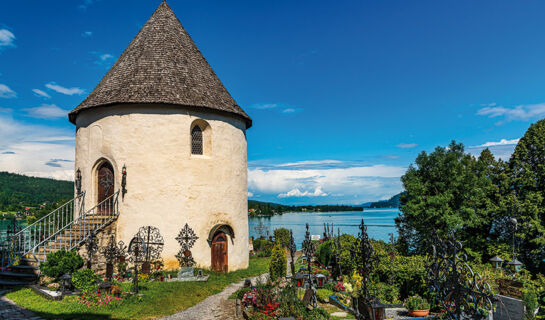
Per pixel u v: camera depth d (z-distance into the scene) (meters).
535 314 11.99
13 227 18.95
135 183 18.91
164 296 14.02
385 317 12.59
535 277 22.81
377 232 63.00
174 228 19.00
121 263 17.11
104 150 19.47
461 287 8.52
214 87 21.69
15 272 15.74
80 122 20.89
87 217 19.17
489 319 11.75
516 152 26.30
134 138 19.02
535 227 22.88
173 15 23.44
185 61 21.39
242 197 22.27
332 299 14.46
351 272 16.72
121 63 21.25
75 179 20.89
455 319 8.70
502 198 25.25
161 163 19.12
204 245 19.67
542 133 25.20
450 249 8.90
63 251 14.90
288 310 12.02
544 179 24.47
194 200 19.59
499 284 13.33
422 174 26.50
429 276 9.66
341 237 23.09
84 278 13.88
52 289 14.00
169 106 19.41
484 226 26.72
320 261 23.14
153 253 18.45
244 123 23.20
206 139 20.72
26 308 12.03
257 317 11.63
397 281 15.22
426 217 24.53
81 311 11.87
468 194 24.56
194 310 13.12
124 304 12.82
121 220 18.81
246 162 23.30
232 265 20.73
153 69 20.22
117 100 18.86
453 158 25.11
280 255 17.83
